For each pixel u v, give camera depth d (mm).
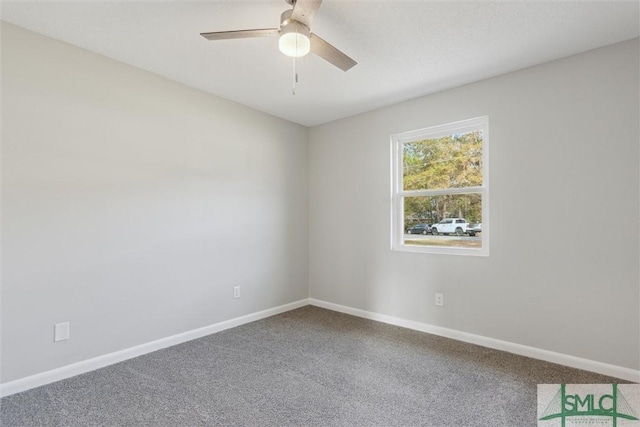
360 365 2537
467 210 3068
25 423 1826
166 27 2158
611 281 2332
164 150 2896
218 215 3309
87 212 2441
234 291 3445
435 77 2865
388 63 2607
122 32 2215
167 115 2918
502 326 2807
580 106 2445
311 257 4301
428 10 1955
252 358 2666
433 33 2193
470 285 2990
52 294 2275
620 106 2299
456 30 2158
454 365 2527
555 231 2551
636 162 2244
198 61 2613
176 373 2406
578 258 2459
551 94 2566
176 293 2965
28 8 1956
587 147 2420
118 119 2607
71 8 1955
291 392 2150
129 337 2658
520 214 2707
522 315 2703
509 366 2502
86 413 1918
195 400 2057
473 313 2973
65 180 2340
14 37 2135
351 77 2871
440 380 2299
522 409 1955
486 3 1890
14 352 2123
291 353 2764
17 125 2145
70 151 2363
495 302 2844
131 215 2678
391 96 3299
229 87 3102
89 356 2441
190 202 3080
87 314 2434
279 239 3936
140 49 2434
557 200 2541
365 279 3754
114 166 2584
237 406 1994
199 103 3154
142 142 2752
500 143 2809
